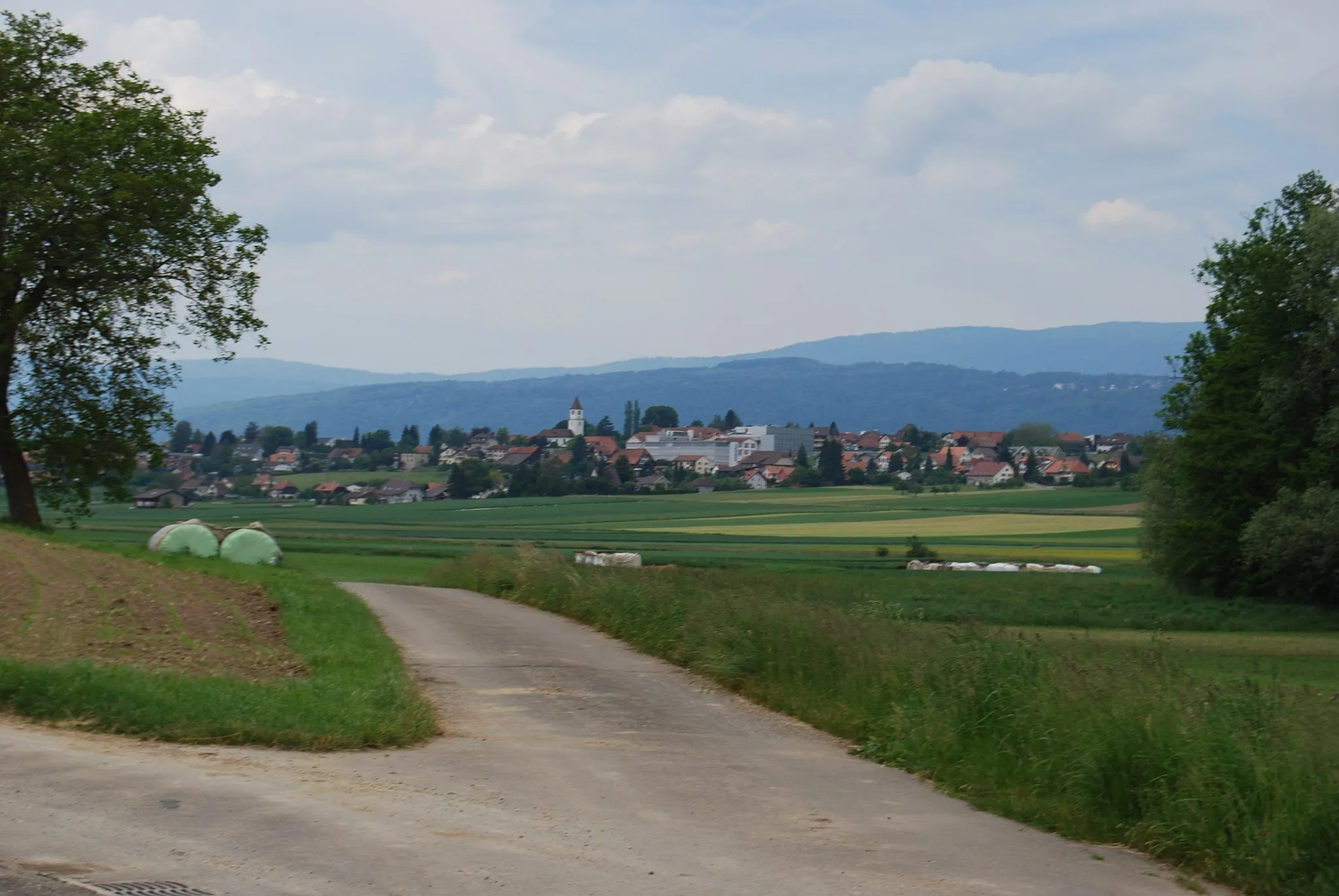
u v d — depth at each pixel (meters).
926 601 42.88
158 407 34.78
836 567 69.56
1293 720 9.09
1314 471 44.47
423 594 26.66
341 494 175.50
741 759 10.88
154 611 15.84
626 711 13.21
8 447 33.00
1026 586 51.66
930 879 7.27
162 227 32.34
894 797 9.66
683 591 20.59
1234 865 7.85
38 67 32.84
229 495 176.00
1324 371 45.47
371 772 9.09
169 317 34.09
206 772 8.35
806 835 8.19
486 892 6.15
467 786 8.88
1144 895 7.36
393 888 6.09
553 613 23.11
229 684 11.50
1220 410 49.75
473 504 157.12
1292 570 44.44
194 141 33.53
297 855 6.50
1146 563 54.31
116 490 35.50
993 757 10.28
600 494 181.38
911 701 11.95
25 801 7.16
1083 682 10.66
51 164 30.41
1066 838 8.68
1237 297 50.34
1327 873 7.50
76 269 31.59
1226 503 48.22
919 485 190.25
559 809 8.38
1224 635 36.59
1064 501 149.38
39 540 21.53
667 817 8.41
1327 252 44.50
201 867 6.14
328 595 22.61
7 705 9.78
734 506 148.50
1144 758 9.04
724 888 6.68
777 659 14.91
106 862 6.11
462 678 14.95
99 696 9.91
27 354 33.00
